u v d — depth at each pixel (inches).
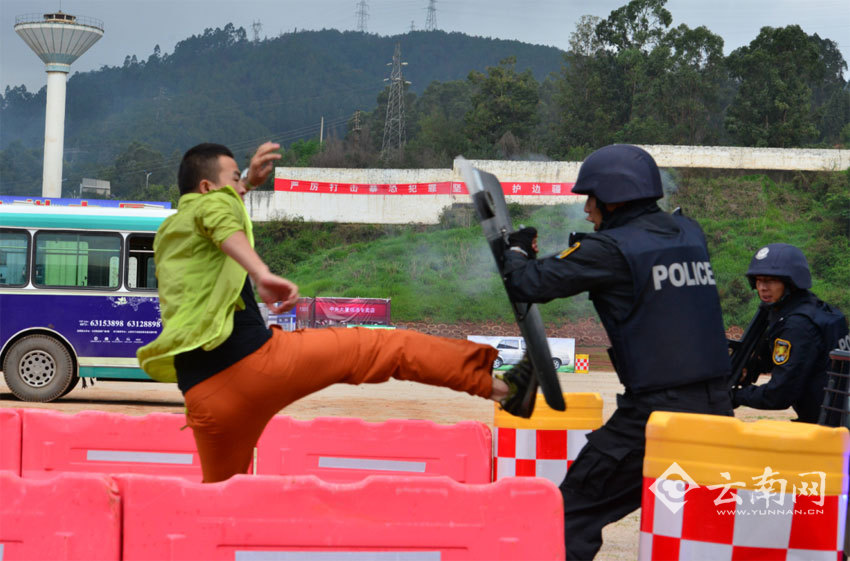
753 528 128.9
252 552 124.6
